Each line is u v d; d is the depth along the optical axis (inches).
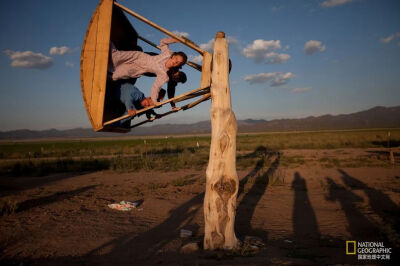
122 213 335.0
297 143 1705.2
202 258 188.2
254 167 736.3
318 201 376.5
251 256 192.1
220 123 201.2
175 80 201.0
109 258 199.0
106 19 167.6
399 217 293.1
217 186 203.0
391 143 1529.3
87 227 279.7
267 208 346.9
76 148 2017.7
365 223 279.1
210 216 205.6
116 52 180.7
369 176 565.9
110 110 193.2
